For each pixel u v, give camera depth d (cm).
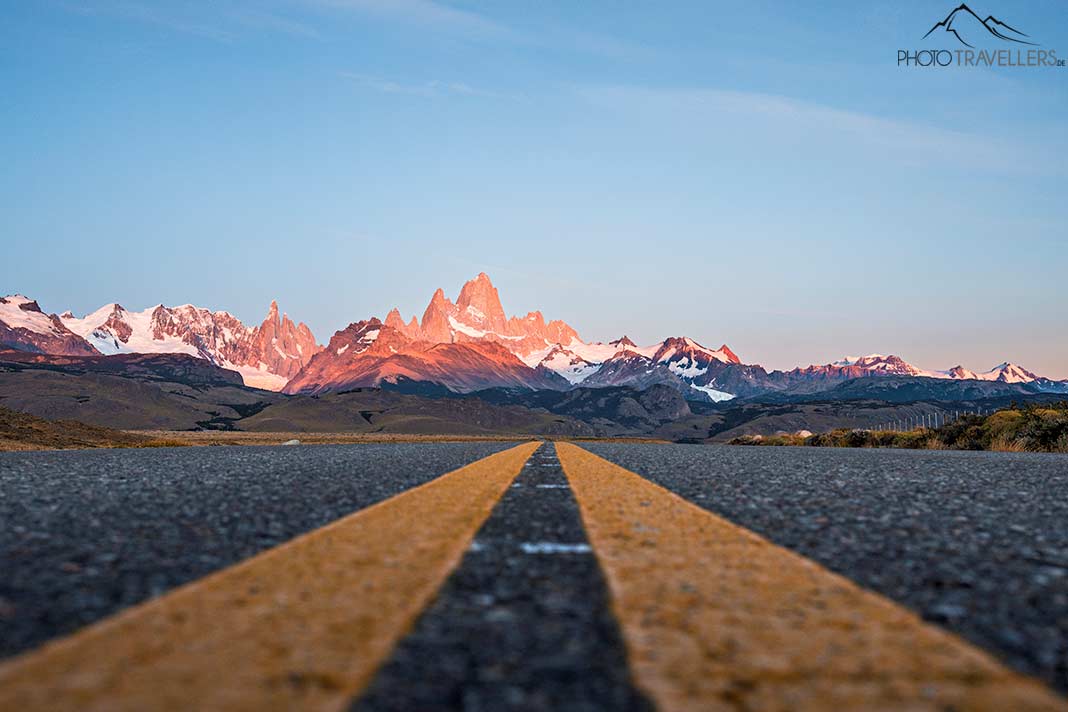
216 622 511
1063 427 4522
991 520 1077
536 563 741
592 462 2856
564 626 514
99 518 1045
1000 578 677
